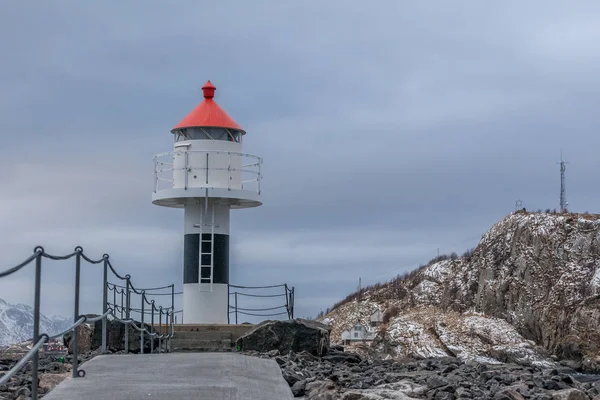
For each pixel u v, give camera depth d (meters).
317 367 16.08
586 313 49.66
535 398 11.69
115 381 11.27
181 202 27.08
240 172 26.58
